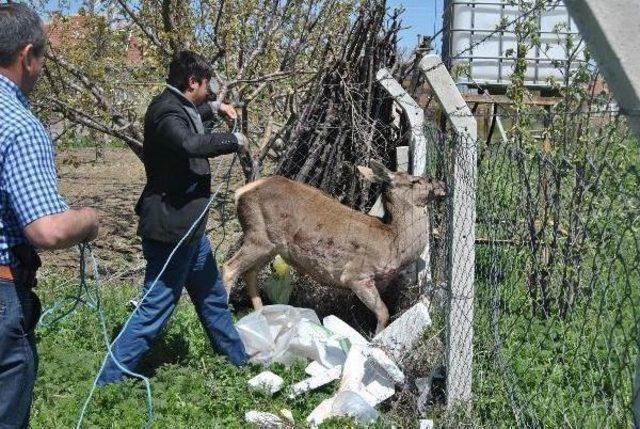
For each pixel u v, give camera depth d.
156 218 5.42
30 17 3.18
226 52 9.39
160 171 5.45
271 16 9.49
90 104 9.10
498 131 9.07
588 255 5.40
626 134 5.54
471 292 5.00
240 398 5.24
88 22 9.34
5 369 3.15
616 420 3.55
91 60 9.05
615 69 2.25
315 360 5.82
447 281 5.27
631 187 3.70
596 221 4.23
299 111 8.36
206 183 5.56
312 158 8.02
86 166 18.78
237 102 8.99
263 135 9.62
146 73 9.57
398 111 8.12
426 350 5.69
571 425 4.08
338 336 5.89
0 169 3.03
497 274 5.02
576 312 4.69
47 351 5.86
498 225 5.01
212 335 5.88
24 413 3.28
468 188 4.96
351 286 6.85
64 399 5.11
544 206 5.89
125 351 5.42
